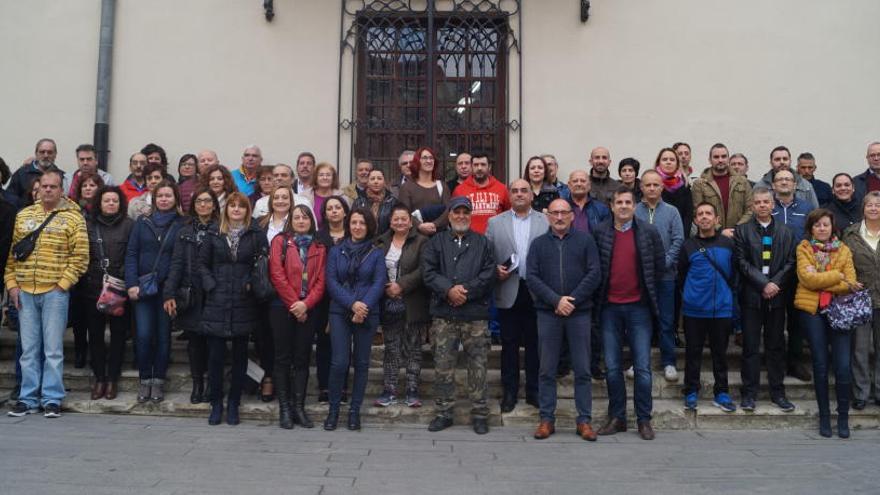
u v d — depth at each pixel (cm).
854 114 757
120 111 762
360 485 368
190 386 571
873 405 547
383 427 514
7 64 763
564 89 762
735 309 586
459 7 768
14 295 527
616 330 506
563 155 759
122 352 553
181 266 512
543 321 496
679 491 368
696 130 759
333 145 763
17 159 758
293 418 510
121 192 556
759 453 452
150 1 768
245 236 504
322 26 769
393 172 768
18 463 389
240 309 500
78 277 530
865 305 500
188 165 679
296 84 766
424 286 537
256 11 768
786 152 641
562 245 495
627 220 504
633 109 760
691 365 537
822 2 760
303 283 502
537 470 405
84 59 764
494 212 590
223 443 450
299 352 507
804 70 760
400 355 542
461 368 596
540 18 767
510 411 531
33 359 523
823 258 518
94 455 411
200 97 764
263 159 761
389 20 774
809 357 605
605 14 765
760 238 538
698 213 539
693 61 762
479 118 772
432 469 402
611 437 495
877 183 649
